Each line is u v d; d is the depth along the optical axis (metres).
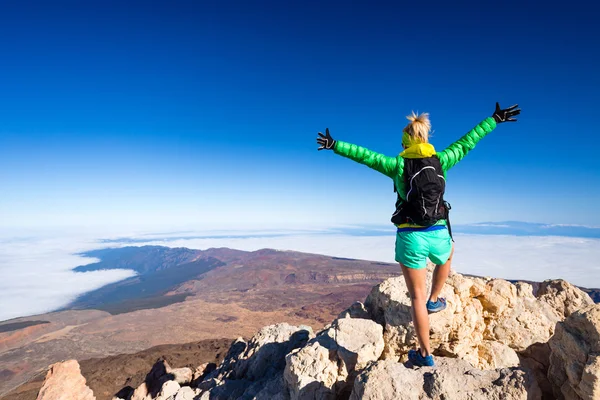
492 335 8.97
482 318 9.01
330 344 7.96
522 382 5.52
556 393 6.14
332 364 7.55
